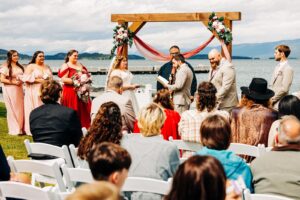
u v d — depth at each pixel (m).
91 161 2.73
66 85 9.80
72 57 9.80
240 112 5.47
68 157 4.84
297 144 3.70
